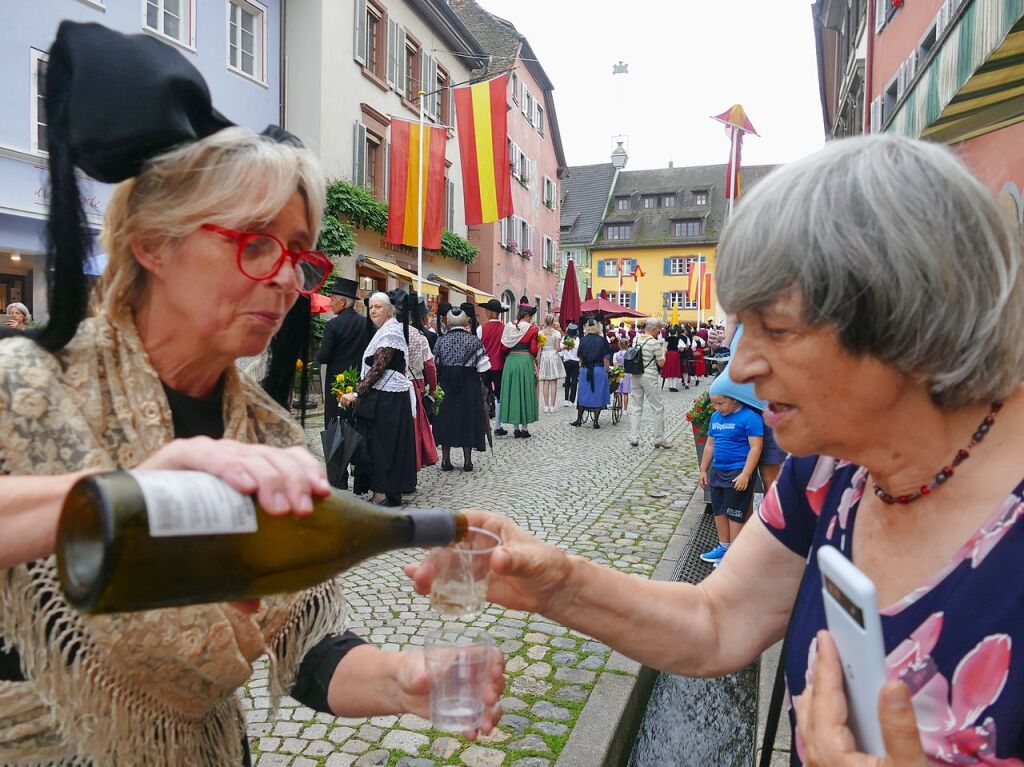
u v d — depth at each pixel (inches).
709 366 971.9
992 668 31.9
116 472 29.0
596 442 417.4
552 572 46.6
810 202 32.4
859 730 29.4
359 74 685.9
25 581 37.3
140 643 38.8
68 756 40.2
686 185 2170.3
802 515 45.7
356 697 48.6
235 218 40.1
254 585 33.8
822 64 966.4
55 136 38.6
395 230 545.3
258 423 50.5
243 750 52.2
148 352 43.9
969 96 171.8
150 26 512.7
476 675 44.6
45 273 38.9
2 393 36.5
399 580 181.5
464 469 328.5
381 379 247.3
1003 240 32.3
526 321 427.8
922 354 31.8
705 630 48.8
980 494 34.2
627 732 122.3
